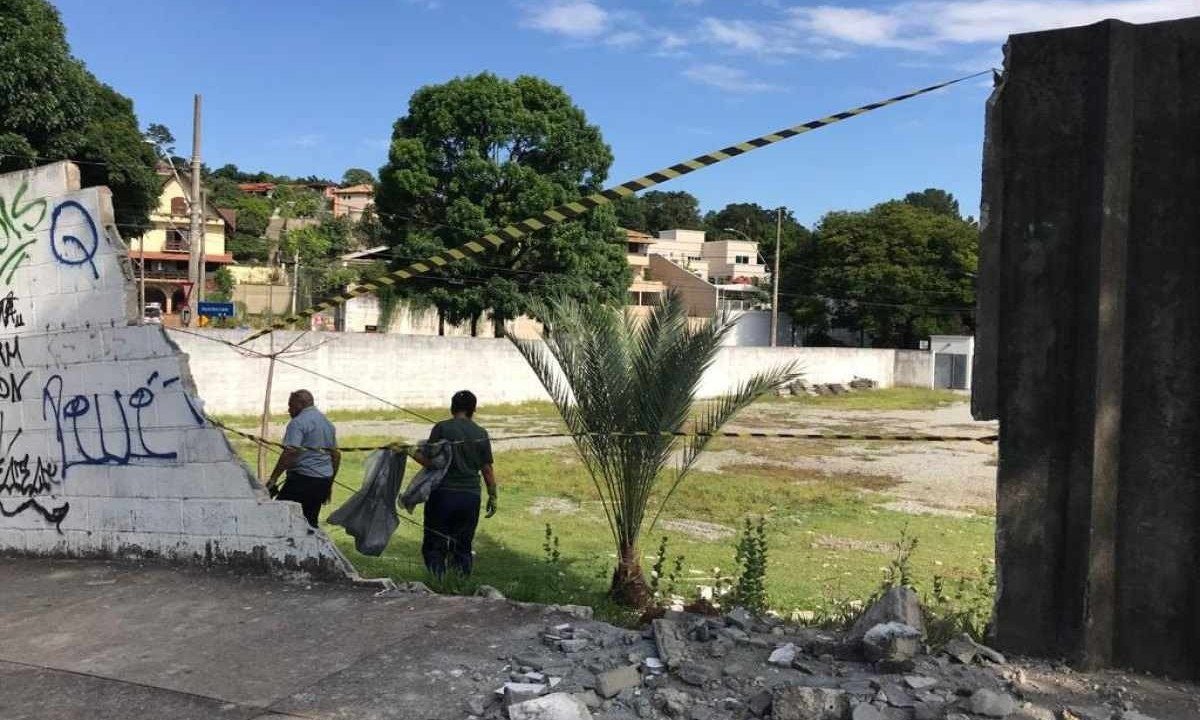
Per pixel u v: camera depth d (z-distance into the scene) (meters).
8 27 19.75
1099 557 4.05
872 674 4.05
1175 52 3.95
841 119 4.38
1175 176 3.96
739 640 4.47
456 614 5.21
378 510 6.53
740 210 108.94
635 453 7.31
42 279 7.02
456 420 7.17
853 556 9.56
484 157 31.94
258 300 51.81
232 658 4.64
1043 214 4.14
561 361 7.67
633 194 4.61
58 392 6.98
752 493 13.40
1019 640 4.25
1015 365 4.23
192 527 6.44
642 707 3.85
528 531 10.37
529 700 3.77
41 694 4.26
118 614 5.46
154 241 52.78
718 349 7.61
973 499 13.66
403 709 3.96
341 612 5.32
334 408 24.56
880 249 50.56
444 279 31.56
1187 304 3.94
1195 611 3.95
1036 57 4.15
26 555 7.13
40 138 20.59
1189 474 3.95
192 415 6.43
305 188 86.00
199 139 25.11
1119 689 3.87
